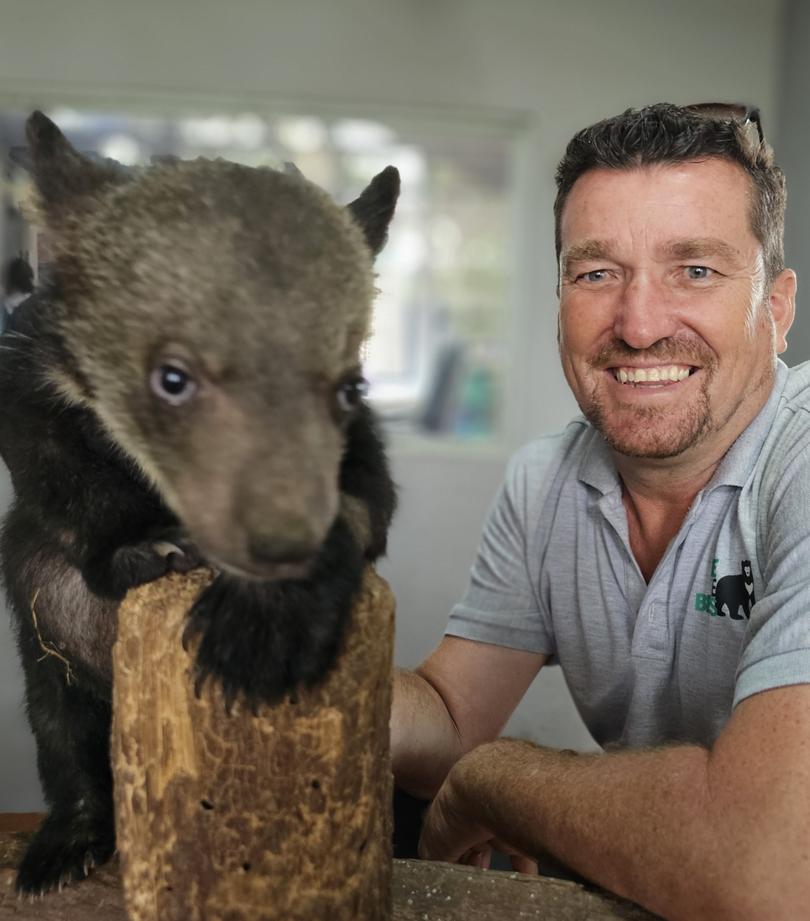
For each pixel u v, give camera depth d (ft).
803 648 1.38
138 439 1.26
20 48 5.87
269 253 1.13
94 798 1.54
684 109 1.87
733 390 1.84
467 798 1.76
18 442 1.44
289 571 1.02
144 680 1.05
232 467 1.08
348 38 6.00
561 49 6.01
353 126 6.38
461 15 5.98
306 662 1.02
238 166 1.29
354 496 1.44
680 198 1.78
